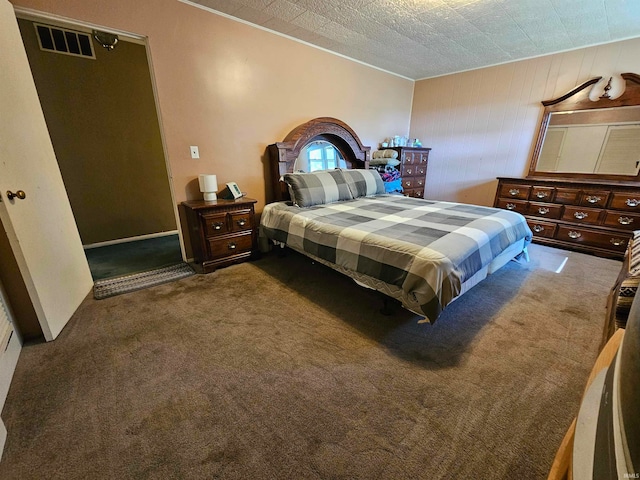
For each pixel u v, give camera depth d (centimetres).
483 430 118
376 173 362
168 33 237
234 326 190
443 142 460
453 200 468
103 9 208
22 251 163
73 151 327
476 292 234
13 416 125
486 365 154
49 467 105
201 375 148
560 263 293
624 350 47
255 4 244
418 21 270
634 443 33
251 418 124
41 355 163
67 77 311
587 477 45
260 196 328
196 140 272
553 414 125
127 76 344
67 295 201
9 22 175
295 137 317
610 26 276
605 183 300
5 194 156
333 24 279
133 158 367
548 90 355
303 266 291
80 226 344
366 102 411
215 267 278
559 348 167
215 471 104
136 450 111
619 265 287
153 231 399
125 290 239
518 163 393
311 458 108
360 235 198
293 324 192
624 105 310
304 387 141
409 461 107
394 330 186
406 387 140
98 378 146
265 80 303
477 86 410
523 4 238
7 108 167
